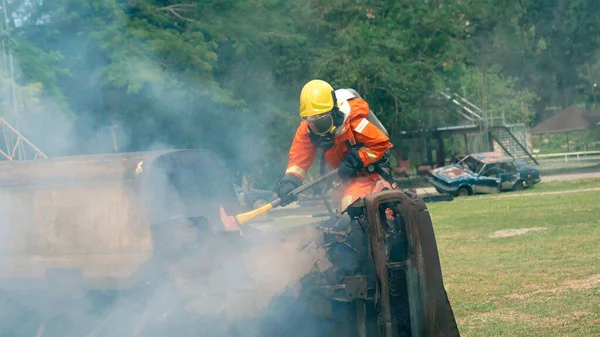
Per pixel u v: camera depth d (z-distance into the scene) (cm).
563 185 3656
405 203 545
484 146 5484
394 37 4406
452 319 556
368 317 573
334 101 648
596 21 6134
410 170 6138
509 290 1030
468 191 3588
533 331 782
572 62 6919
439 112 5188
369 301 569
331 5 4322
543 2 6341
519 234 1716
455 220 2209
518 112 7712
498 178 3578
